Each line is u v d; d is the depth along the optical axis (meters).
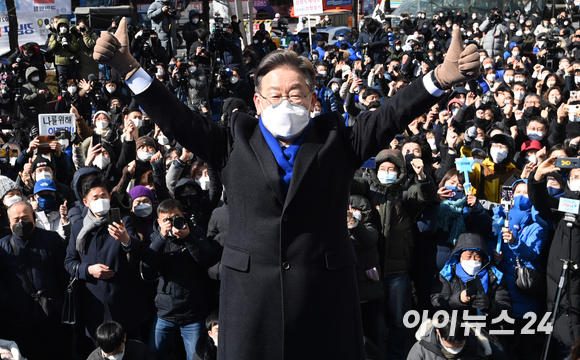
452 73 1.40
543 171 4.32
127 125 5.68
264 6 31.09
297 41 17.30
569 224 4.07
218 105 10.51
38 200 4.95
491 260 4.62
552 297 4.39
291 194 1.40
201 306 4.28
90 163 5.69
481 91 10.32
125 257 4.21
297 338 1.43
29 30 16.97
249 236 1.46
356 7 26.45
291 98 1.44
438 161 6.78
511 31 20.36
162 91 1.47
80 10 15.96
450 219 4.71
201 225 4.97
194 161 5.68
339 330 1.46
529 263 4.57
